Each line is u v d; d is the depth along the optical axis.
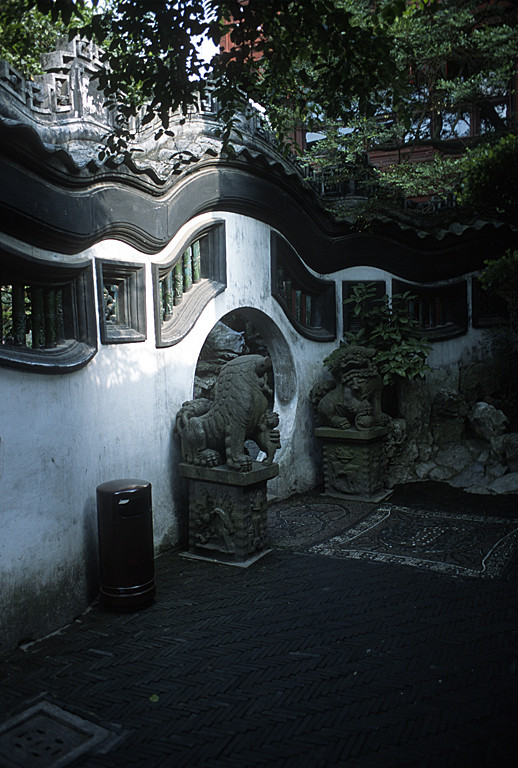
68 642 4.35
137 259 5.71
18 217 4.21
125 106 4.71
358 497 7.71
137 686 3.77
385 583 5.19
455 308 9.98
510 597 4.85
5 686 3.78
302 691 3.67
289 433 7.94
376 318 8.44
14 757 3.15
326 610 4.73
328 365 8.16
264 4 4.16
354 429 7.66
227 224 6.88
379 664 3.95
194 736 3.29
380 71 4.45
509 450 7.96
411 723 3.34
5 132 3.93
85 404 5.00
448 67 12.13
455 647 4.13
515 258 7.94
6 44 6.11
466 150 10.64
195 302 6.50
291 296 8.17
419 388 8.56
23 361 4.25
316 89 4.91
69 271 4.86
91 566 5.03
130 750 3.19
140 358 5.74
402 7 4.20
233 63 4.60
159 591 5.18
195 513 5.94
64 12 4.22
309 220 8.03
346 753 3.12
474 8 10.61
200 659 4.07
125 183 5.40
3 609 4.15
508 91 11.92
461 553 5.79
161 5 4.11
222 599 4.98
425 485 8.10
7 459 4.18
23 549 4.31
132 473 5.64
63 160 4.54
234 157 6.60
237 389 5.68
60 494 4.65
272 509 7.44
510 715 3.38
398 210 9.66
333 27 4.25
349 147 9.50
